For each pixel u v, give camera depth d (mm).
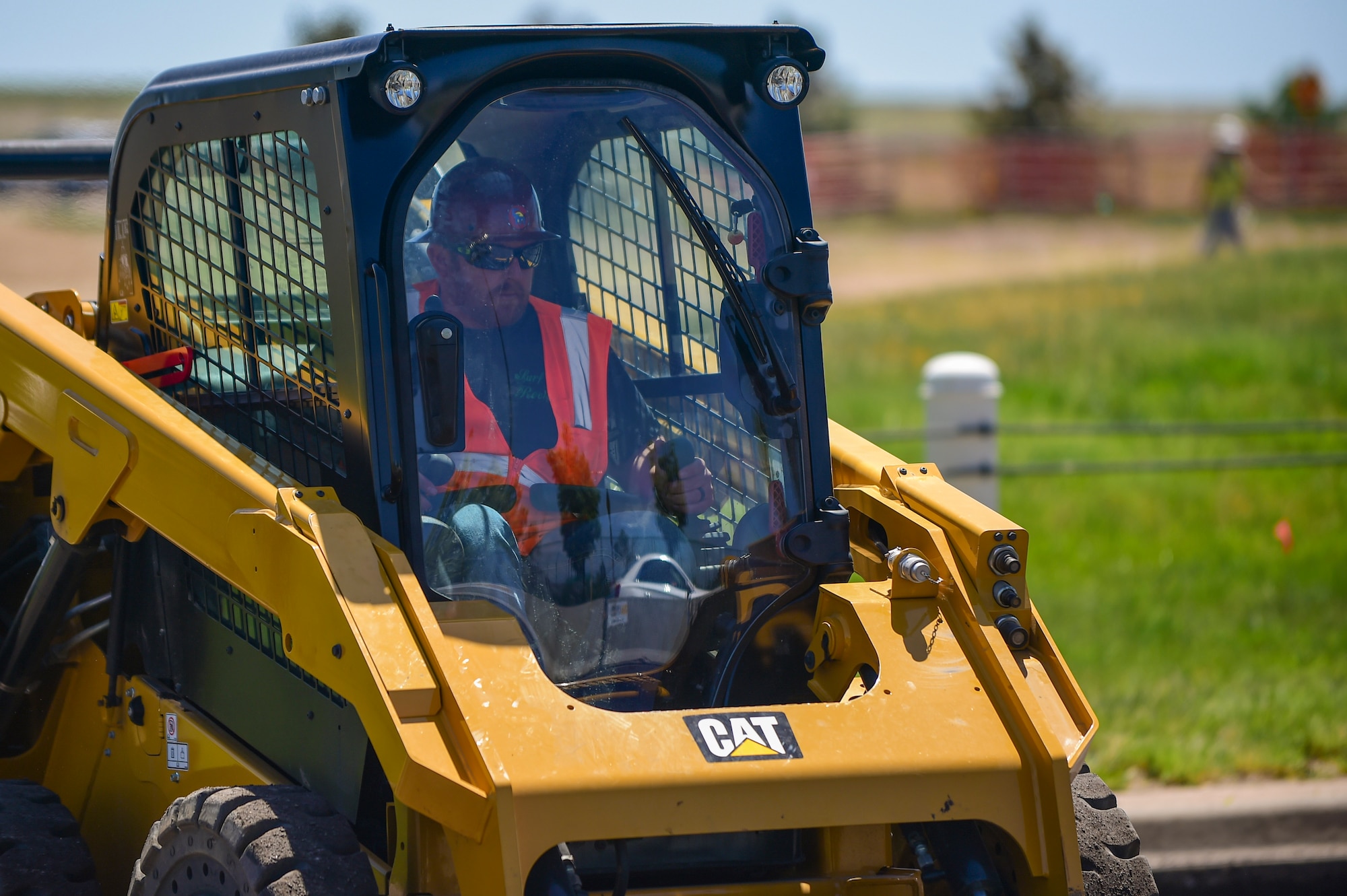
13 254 56281
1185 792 17203
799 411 10484
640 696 10172
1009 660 9602
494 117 10039
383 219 9539
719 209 10453
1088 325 62062
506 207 10117
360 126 9484
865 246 99312
